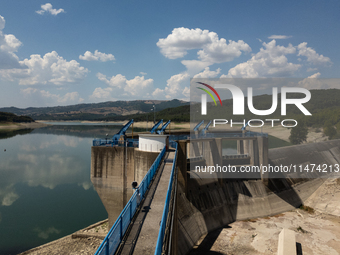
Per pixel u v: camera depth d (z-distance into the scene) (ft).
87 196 231.50
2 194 236.02
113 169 149.69
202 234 164.66
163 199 60.90
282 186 239.91
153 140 135.85
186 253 141.38
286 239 151.74
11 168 339.36
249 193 212.43
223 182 206.08
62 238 151.12
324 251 155.43
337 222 194.80
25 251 137.80
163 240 39.42
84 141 641.40
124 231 42.93
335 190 244.22
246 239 163.63
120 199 148.77
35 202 215.72
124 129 168.76
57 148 521.24
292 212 215.31
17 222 176.55
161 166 100.07
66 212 195.00
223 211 189.06
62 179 287.28
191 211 166.71
